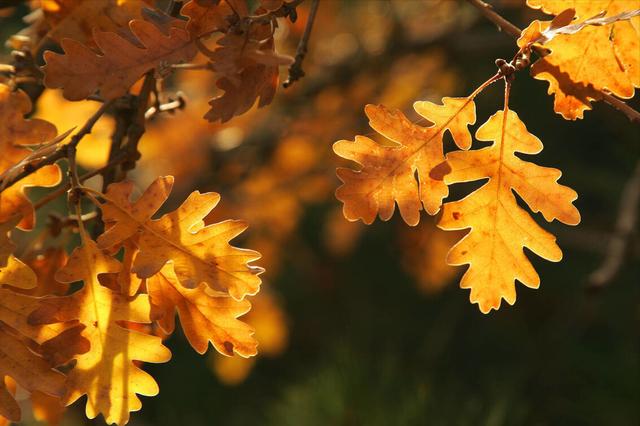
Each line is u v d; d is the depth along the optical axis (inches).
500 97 226.8
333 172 200.5
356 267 270.4
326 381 160.1
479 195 61.6
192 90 183.3
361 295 266.5
